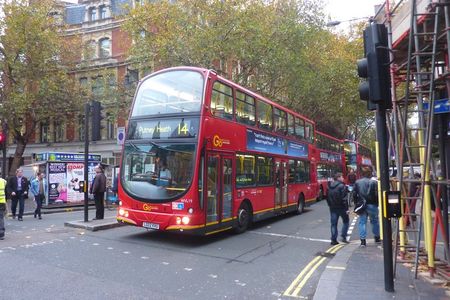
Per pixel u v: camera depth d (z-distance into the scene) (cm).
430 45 696
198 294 607
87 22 3884
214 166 1048
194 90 1028
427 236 685
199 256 870
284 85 2611
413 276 672
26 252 858
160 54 2239
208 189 1012
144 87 1105
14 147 4181
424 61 776
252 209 1259
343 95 3219
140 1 2658
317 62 2861
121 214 1048
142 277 688
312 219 1580
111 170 2223
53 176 1980
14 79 2720
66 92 3005
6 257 808
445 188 737
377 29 579
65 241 992
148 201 995
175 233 1148
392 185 924
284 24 2333
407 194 840
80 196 2086
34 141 4162
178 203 960
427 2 622
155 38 2309
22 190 1500
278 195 1477
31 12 2698
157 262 801
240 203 1180
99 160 2194
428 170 666
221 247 980
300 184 1745
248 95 1267
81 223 1224
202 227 976
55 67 2892
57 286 619
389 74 580
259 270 764
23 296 567
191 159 973
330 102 3297
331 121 3875
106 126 3919
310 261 849
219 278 700
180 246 974
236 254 903
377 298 553
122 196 1048
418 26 667
